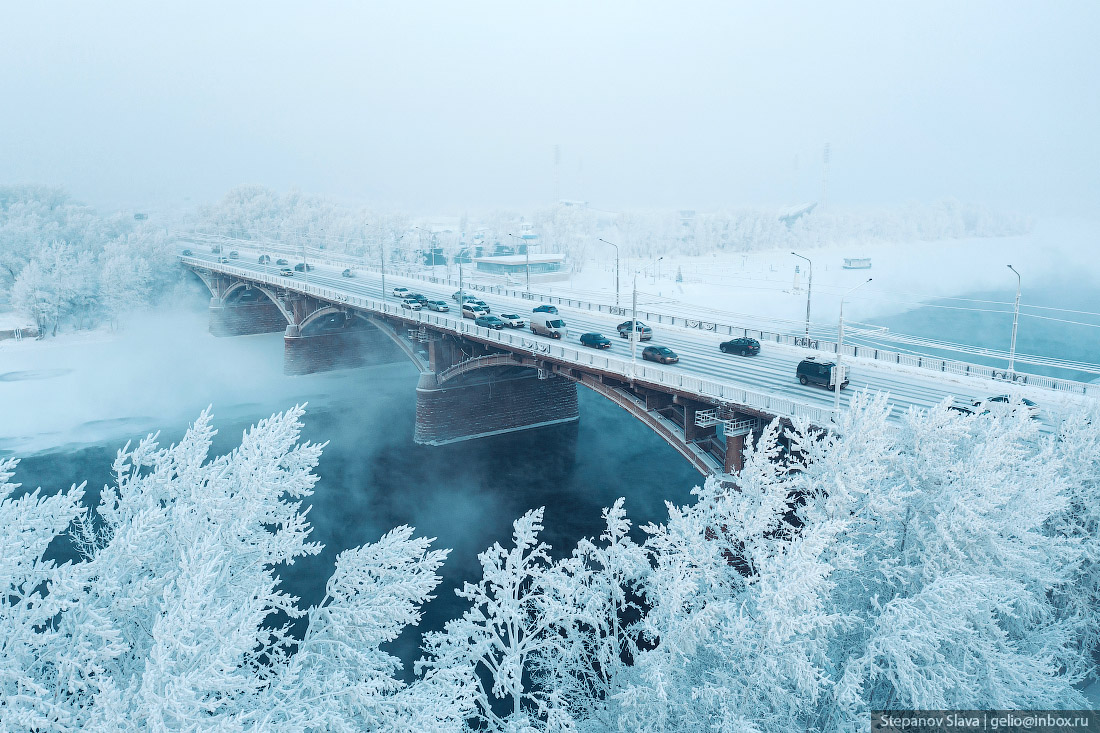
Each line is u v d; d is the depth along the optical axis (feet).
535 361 194.49
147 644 64.13
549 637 87.97
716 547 84.58
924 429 90.38
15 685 56.54
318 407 305.53
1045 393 135.74
